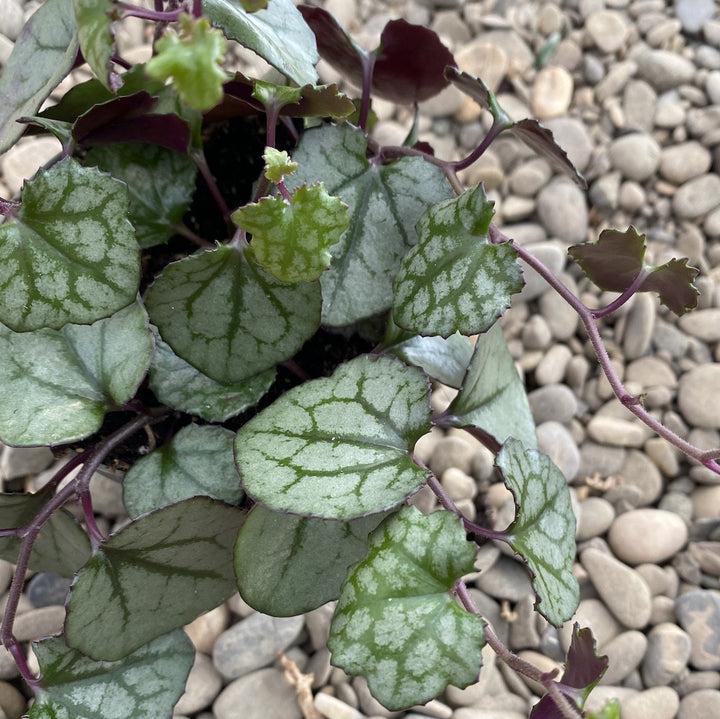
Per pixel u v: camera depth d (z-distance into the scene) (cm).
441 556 22
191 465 27
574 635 23
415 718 35
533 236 48
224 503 24
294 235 22
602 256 28
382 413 24
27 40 30
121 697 26
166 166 29
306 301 25
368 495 23
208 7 24
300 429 24
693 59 54
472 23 55
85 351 27
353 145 27
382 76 33
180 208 30
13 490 40
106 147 29
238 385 28
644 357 46
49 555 30
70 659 26
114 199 22
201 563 26
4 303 22
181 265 23
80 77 47
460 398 27
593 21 54
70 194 22
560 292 27
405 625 21
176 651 28
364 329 31
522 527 24
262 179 27
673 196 50
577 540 41
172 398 28
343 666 21
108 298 23
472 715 36
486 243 24
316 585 26
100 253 23
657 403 44
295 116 27
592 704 36
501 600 39
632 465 43
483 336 27
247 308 25
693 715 36
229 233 31
